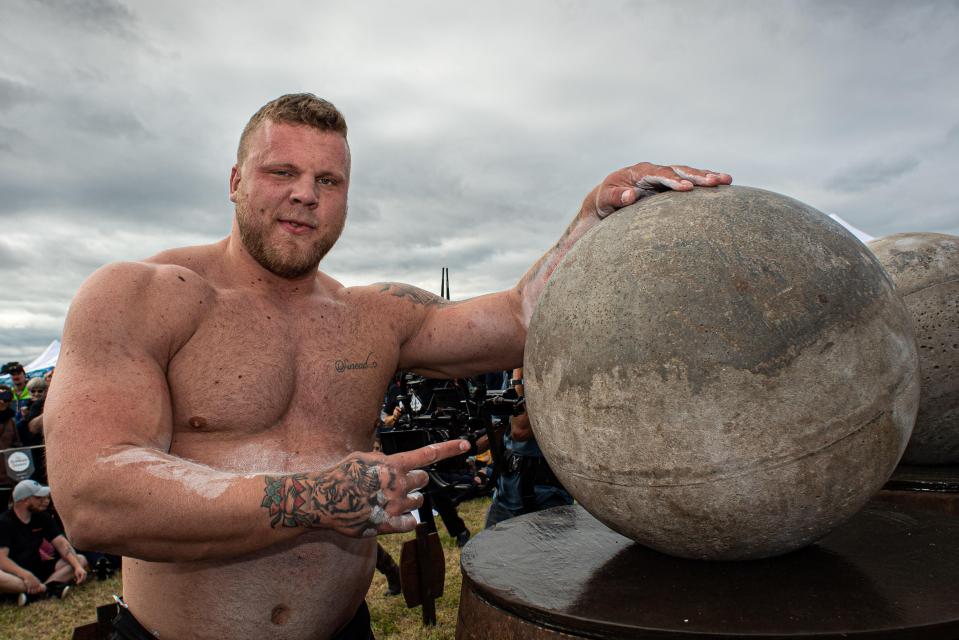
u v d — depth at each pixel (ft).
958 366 8.29
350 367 6.42
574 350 4.63
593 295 4.65
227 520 4.34
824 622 3.93
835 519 4.50
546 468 11.94
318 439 6.11
